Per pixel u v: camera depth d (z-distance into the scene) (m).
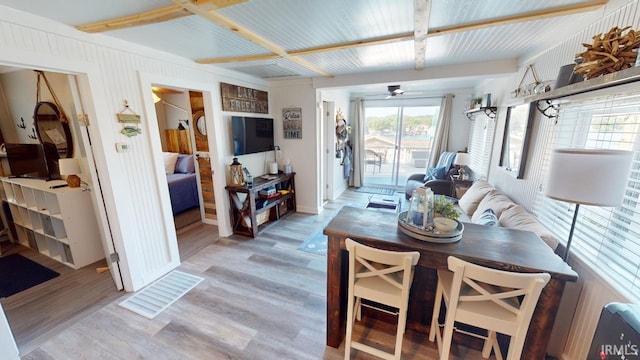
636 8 1.29
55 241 3.00
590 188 1.22
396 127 6.20
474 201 3.12
